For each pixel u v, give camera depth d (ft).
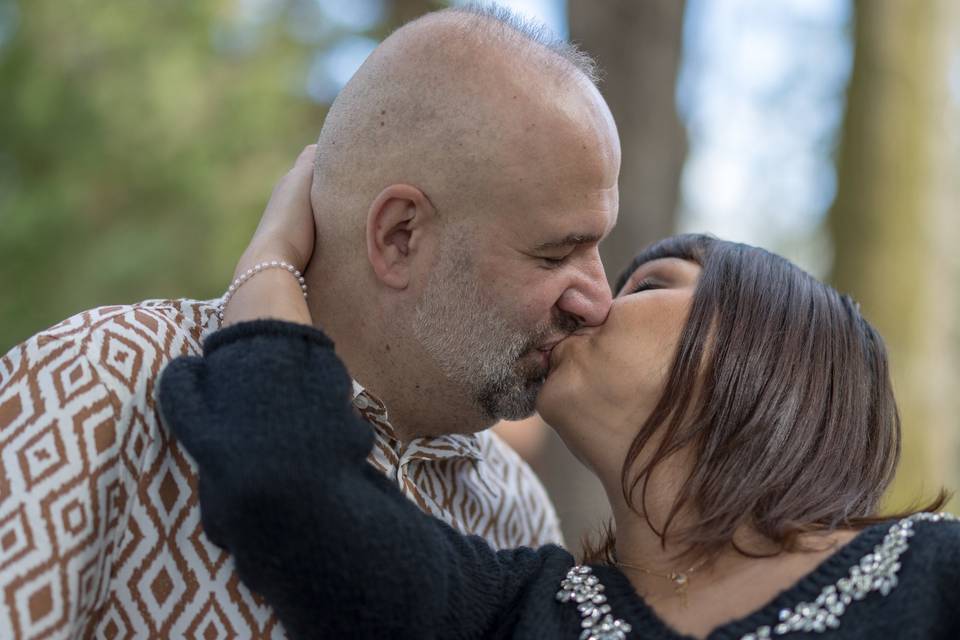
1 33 20.06
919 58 16.49
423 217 6.23
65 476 5.44
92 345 5.72
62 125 19.75
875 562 5.33
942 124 16.60
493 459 7.64
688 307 6.29
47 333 5.77
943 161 16.60
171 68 19.84
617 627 5.71
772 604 5.38
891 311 16.19
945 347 16.47
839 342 6.33
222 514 5.34
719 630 5.35
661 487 6.03
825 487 5.92
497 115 6.13
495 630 6.06
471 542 6.30
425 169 6.19
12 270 19.72
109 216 20.25
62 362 5.65
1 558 5.29
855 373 6.32
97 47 19.84
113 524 5.63
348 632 5.47
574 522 13.14
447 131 6.16
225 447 5.34
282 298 6.02
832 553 5.53
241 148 20.52
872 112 16.47
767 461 5.92
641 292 6.50
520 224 6.17
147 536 5.73
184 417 5.51
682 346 6.14
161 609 5.70
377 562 5.46
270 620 5.78
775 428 5.99
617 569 6.08
